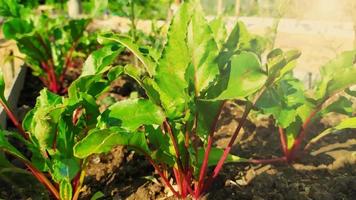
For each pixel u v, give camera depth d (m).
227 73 0.49
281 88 0.62
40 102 0.58
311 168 0.67
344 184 0.62
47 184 0.57
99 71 0.60
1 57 1.23
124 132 0.49
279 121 0.60
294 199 0.60
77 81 0.58
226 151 0.57
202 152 0.59
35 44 1.00
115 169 0.68
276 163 0.69
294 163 0.69
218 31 0.58
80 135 0.57
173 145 0.55
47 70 1.05
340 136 0.77
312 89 0.97
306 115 0.64
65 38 1.08
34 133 0.55
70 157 0.56
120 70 0.62
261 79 0.47
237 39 0.55
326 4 1.54
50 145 0.54
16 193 0.62
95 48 1.19
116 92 1.03
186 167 0.57
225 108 0.91
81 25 1.06
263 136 0.78
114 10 1.09
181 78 0.50
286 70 0.57
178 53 0.49
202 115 0.53
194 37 0.49
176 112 0.52
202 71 0.50
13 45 1.45
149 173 0.66
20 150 0.75
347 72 0.57
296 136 0.66
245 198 0.60
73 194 0.59
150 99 0.52
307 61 1.19
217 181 0.64
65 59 1.19
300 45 1.33
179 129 0.56
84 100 0.55
